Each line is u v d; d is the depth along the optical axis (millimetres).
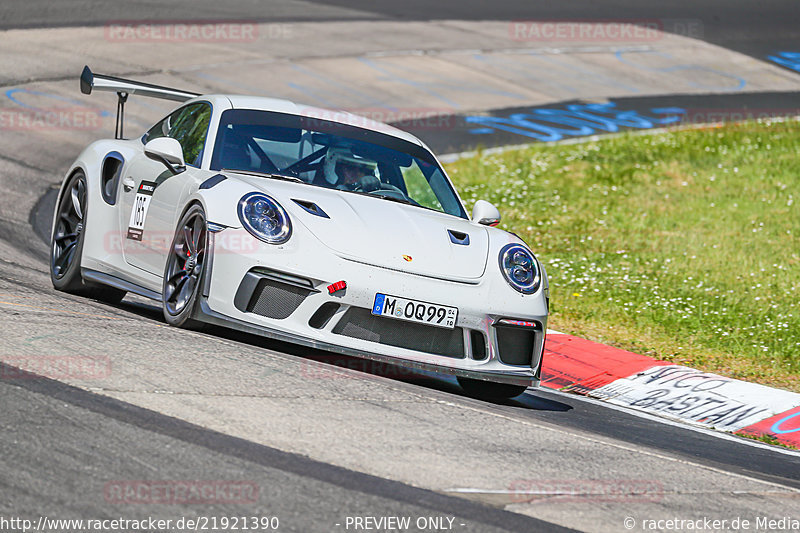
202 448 13422
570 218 47844
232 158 22250
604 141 64625
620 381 25859
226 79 70688
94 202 24938
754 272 39125
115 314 21641
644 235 45031
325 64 78875
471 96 75750
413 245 20422
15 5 82812
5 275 25500
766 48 103438
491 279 20656
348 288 19156
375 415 16406
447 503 12852
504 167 57250
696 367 27781
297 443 14234
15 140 49938
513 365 20688
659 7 118938
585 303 34219
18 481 11656
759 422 23266
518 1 116312
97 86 26297
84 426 13633
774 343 30375
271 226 19547
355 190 22547
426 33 94938
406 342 19719
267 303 19297
